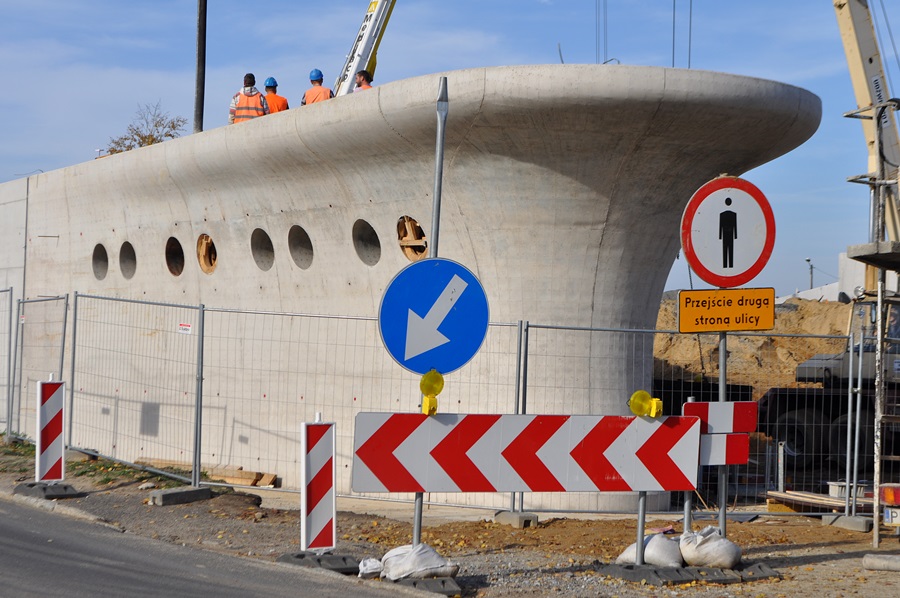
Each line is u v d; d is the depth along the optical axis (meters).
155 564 8.33
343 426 14.17
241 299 15.67
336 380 14.29
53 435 11.95
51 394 11.96
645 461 8.11
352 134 12.79
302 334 14.74
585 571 8.38
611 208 12.45
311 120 13.21
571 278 12.67
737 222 8.24
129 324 17.52
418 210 12.98
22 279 20.33
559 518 11.52
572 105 11.32
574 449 7.98
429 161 12.48
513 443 7.88
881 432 9.76
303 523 8.55
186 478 12.31
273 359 15.10
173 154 15.84
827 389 17.89
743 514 12.12
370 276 13.84
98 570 7.96
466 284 7.78
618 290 12.89
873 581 8.21
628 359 13.05
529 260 12.59
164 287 17.00
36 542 9.09
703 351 30.89
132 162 16.83
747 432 8.48
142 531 9.96
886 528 10.87
